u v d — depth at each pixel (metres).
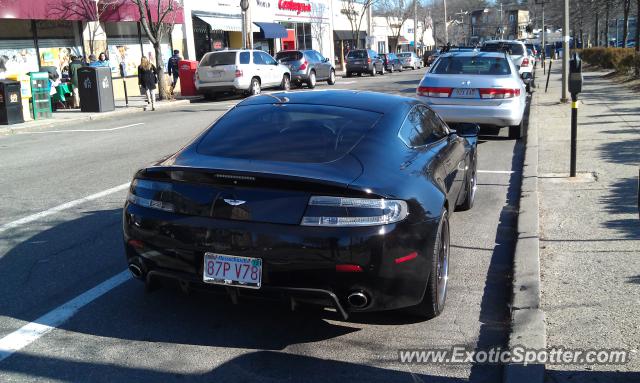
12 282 4.96
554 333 3.95
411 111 5.00
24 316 4.35
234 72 22.91
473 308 4.55
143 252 3.99
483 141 12.12
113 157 10.81
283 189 3.67
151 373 3.60
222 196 3.75
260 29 36.38
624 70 24.34
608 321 4.08
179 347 3.92
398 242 3.67
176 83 27.89
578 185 7.68
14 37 20.59
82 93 19.52
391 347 3.96
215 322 4.28
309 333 4.14
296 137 4.32
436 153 4.89
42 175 9.30
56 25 22.19
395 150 4.32
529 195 7.21
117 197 7.74
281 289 3.62
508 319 4.36
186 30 29.42
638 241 5.58
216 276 3.74
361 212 3.60
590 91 19.66
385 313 4.46
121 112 19.72
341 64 51.19
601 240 5.66
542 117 14.02
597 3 37.16
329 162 3.97
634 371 3.49
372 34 60.94
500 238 6.20
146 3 23.16
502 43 21.44
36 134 14.91
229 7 33.38
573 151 8.00
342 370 3.67
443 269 4.43
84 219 6.76
